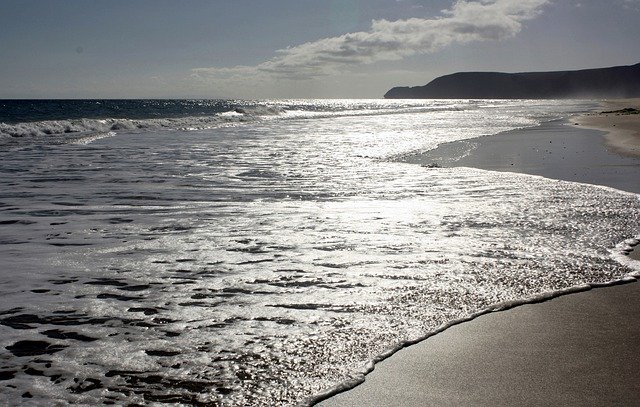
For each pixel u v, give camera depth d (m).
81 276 5.26
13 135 21.98
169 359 3.60
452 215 8.17
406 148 18.33
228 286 5.03
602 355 3.79
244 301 4.66
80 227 7.24
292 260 5.85
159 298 4.71
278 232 7.07
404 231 7.17
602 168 13.40
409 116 46.50
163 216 7.99
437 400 3.19
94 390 3.19
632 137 21.48
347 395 3.23
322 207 8.76
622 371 3.55
